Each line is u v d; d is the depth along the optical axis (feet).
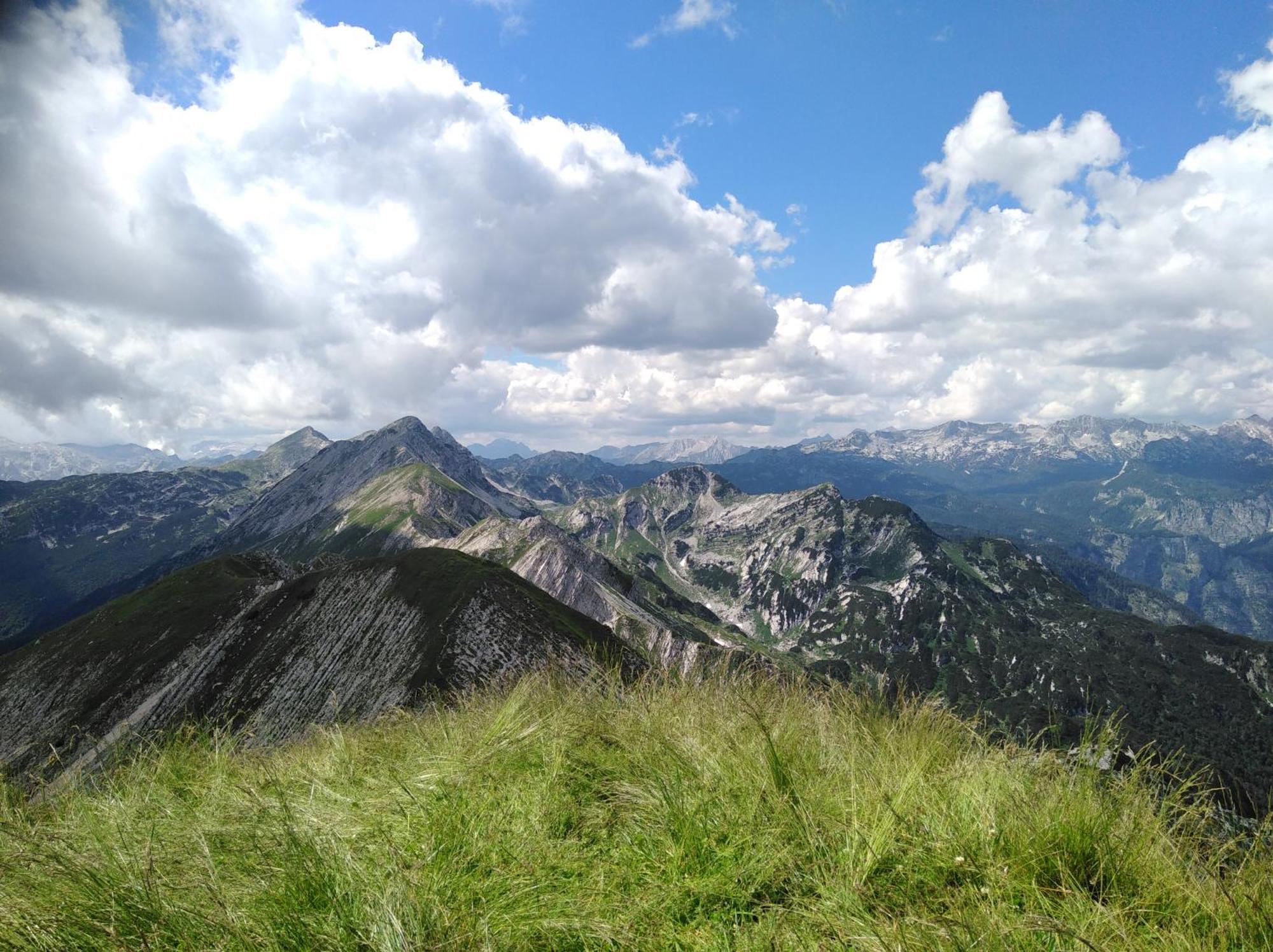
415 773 25.13
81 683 329.72
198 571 407.85
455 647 261.65
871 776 21.79
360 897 16.51
